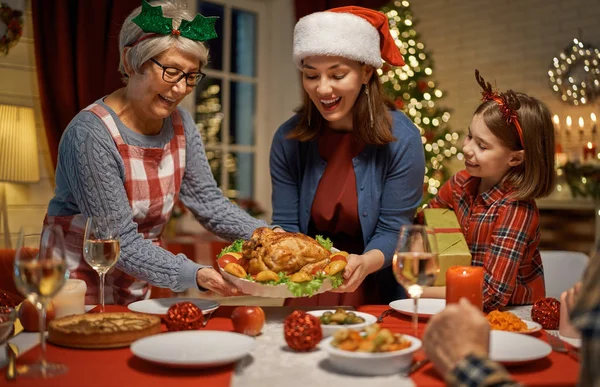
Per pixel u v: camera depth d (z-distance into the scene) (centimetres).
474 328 99
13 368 111
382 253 183
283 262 152
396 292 215
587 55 568
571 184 541
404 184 203
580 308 85
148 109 183
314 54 188
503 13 628
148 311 157
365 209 204
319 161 211
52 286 113
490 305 178
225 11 488
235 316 141
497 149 193
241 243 175
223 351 120
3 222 350
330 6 463
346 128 208
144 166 190
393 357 112
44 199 365
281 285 148
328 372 114
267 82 516
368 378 111
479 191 207
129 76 185
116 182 180
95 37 361
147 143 191
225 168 493
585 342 84
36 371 112
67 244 190
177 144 201
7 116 327
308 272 153
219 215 208
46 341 134
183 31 175
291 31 507
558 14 589
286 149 217
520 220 187
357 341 118
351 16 189
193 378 110
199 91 475
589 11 569
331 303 218
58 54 354
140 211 191
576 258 232
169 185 198
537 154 190
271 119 516
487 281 179
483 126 195
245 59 502
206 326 149
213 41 481
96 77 362
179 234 427
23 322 145
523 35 614
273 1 512
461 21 659
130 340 129
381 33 204
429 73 541
